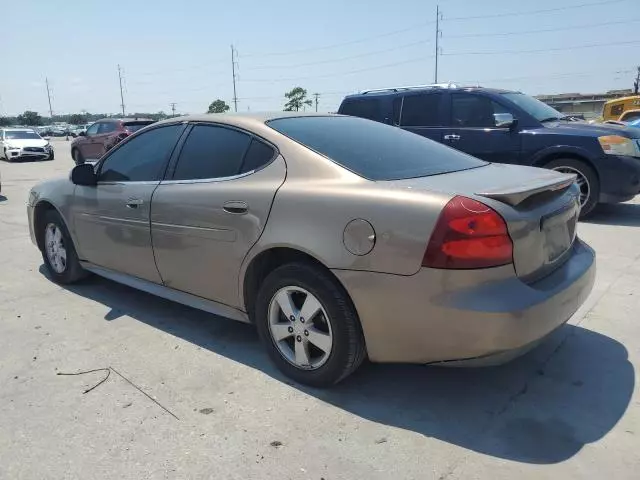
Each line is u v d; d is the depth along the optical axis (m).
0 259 5.99
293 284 2.98
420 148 3.56
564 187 2.95
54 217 4.82
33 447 2.60
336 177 2.93
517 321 2.44
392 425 2.74
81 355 3.56
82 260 4.62
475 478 2.34
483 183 2.83
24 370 3.36
